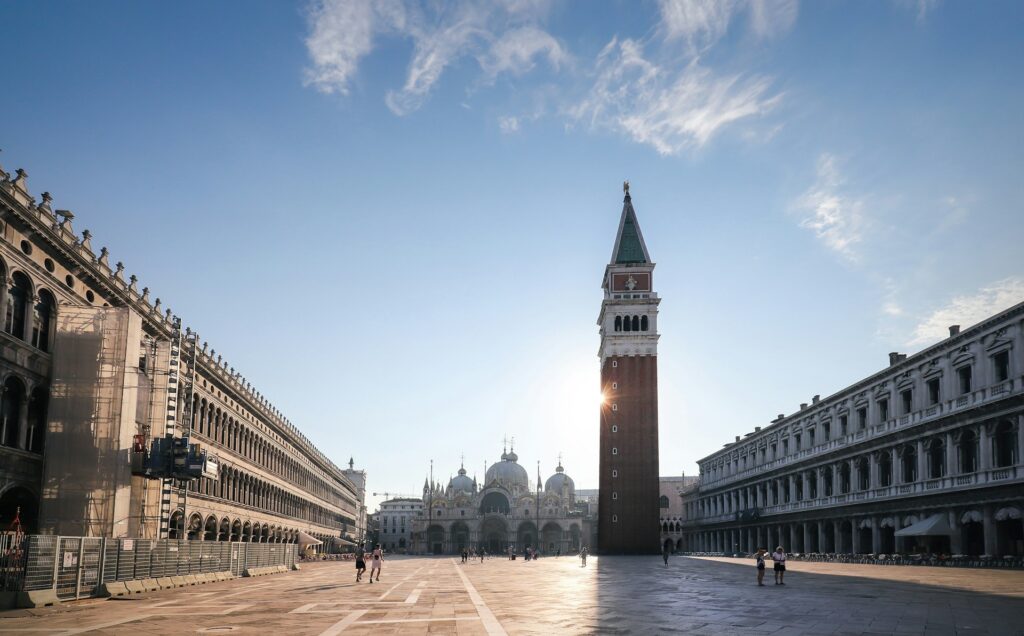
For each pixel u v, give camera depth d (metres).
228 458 91.69
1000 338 76.44
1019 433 72.75
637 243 174.62
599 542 161.62
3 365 48.09
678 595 45.31
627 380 166.12
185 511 71.62
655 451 162.75
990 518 76.06
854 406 108.44
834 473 113.94
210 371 83.38
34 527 52.72
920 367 91.31
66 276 55.84
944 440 85.06
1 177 46.66
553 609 37.16
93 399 54.53
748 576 67.88
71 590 42.19
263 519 108.69
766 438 146.38
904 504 92.06
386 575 78.69
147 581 51.06
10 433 49.97
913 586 49.03
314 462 157.50
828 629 28.27
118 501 54.78
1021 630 27.48
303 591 51.22
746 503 158.25
